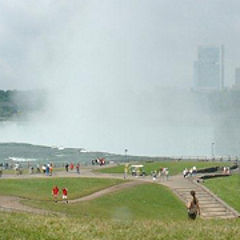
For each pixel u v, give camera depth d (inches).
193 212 1927.9
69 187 4001.0
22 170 5502.0
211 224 1700.3
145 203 3553.2
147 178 4894.2
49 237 1343.5
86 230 1448.1
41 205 2861.7
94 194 3750.0
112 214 3019.2
